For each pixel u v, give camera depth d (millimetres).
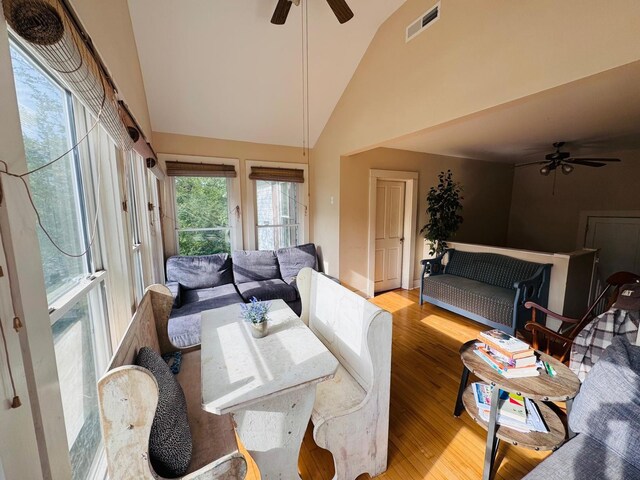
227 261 3578
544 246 5258
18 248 563
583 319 2121
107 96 1039
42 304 634
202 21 2344
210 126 3430
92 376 1191
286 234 4262
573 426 1281
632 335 1589
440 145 3945
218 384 1125
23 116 820
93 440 1153
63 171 1051
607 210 4508
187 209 3580
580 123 2924
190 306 2777
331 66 3031
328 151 3861
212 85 2930
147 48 2420
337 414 1216
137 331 1237
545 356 1600
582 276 3033
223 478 920
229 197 3787
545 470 1072
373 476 1391
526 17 1590
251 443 1137
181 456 955
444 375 2256
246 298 3049
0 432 482
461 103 1987
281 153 4035
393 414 1822
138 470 819
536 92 1569
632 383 1150
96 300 1260
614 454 1112
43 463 606
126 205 1541
